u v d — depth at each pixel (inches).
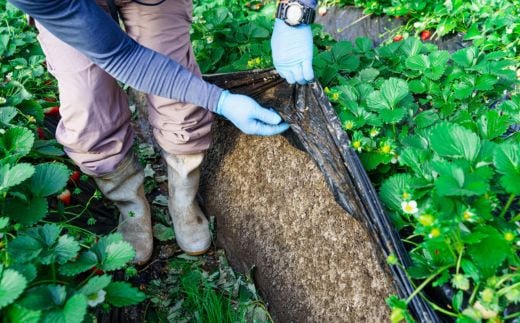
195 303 82.2
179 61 71.9
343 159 69.2
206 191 98.9
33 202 65.9
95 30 51.8
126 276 84.4
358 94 81.9
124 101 74.2
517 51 102.3
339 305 69.2
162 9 68.2
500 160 55.0
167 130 76.0
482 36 106.3
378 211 62.3
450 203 53.7
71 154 73.9
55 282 57.4
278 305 80.7
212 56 114.3
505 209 56.7
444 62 88.4
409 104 80.4
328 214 74.4
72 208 90.1
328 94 82.4
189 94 61.4
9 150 74.3
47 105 102.7
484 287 52.1
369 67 96.6
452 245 54.1
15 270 51.6
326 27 146.6
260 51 106.9
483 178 55.1
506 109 74.5
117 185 79.5
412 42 98.9
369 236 64.9
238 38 117.0
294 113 74.6
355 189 66.5
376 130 72.2
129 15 68.2
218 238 95.2
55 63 66.1
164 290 86.4
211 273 89.5
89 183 96.3
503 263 53.4
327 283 71.8
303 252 77.0
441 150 59.3
